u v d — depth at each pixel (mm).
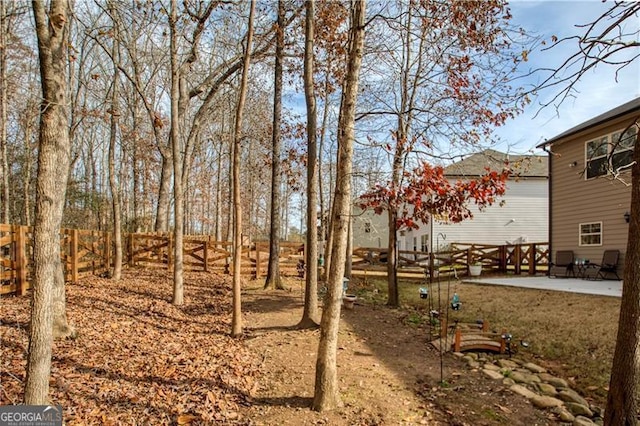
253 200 27500
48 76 2748
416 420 3732
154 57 12375
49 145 2748
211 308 7703
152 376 4195
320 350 3877
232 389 4133
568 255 12797
